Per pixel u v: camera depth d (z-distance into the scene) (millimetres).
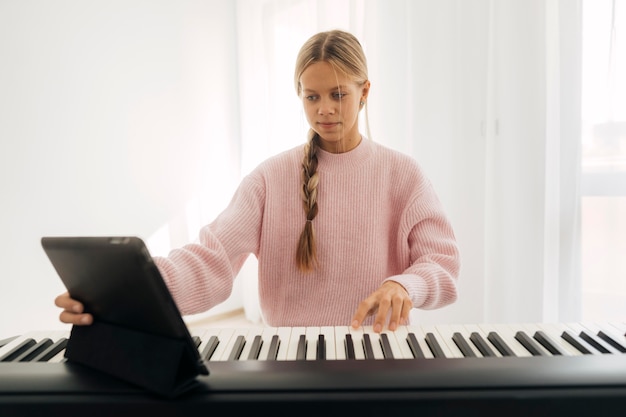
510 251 1609
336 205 932
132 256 400
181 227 2771
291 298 943
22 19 2135
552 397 435
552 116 1472
